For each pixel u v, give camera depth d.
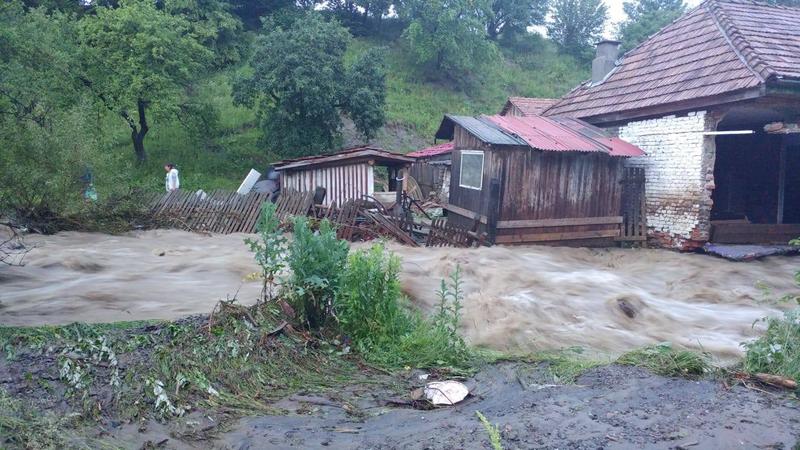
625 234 14.02
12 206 12.41
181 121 24.11
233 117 27.97
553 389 5.00
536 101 25.06
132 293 8.01
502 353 6.21
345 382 5.32
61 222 13.32
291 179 18.11
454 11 34.22
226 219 15.03
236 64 33.09
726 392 4.73
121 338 4.93
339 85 23.22
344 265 6.33
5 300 7.39
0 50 13.33
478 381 5.38
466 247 12.83
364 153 18.20
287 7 38.41
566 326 7.62
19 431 3.65
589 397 4.75
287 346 5.64
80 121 13.00
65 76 18.14
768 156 15.25
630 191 14.08
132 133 23.88
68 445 3.64
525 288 9.41
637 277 11.05
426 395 4.97
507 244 12.85
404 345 5.95
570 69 43.53
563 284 9.80
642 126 14.23
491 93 37.16
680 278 10.99
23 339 4.66
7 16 14.61
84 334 4.91
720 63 12.97
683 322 8.11
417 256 11.74
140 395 4.36
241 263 10.58
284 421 4.37
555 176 13.17
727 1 15.23
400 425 4.36
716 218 14.56
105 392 4.29
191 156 24.89
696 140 12.89
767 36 13.36
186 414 4.34
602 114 15.08
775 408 4.37
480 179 13.38
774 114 13.41
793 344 5.26
